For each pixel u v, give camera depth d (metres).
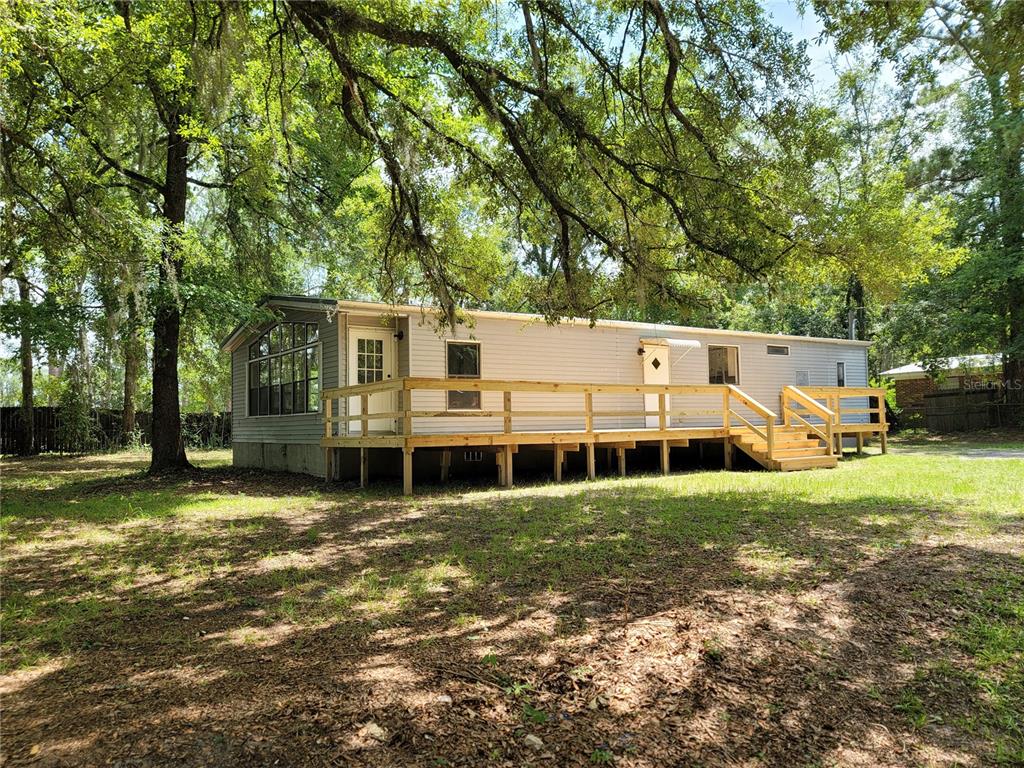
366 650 3.39
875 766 2.43
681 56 6.52
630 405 14.84
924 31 5.17
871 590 4.25
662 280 7.75
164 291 11.36
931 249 11.59
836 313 27.47
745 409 16.86
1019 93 4.93
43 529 7.24
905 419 25.94
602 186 7.92
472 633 3.61
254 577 4.98
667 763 2.40
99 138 9.71
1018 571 4.62
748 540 5.71
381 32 6.08
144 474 13.09
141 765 2.29
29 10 6.36
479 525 6.82
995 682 3.06
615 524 6.60
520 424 13.29
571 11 7.06
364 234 14.73
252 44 6.59
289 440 13.66
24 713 2.73
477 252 9.13
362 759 2.36
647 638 3.49
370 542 6.15
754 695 2.91
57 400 26.28
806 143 6.83
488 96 6.51
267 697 2.83
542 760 2.39
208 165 14.62
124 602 4.39
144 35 8.84
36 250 10.80
